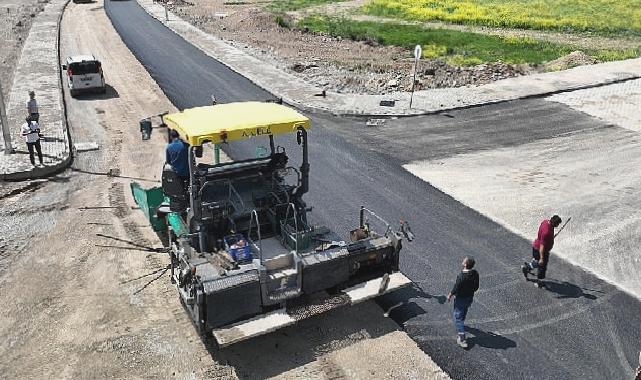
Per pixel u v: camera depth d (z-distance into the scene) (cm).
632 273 1134
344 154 1733
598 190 1496
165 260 1163
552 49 3228
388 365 877
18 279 1102
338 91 2403
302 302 905
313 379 848
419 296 1054
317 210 1377
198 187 960
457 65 2838
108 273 1122
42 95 2309
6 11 4431
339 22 4050
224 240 950
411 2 4716
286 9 4697
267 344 924
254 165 1030
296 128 976
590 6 4622
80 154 1759
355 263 935
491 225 1318
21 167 1583
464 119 2059
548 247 1056
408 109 2131
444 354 903
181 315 994
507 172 1605
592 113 2092
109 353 902
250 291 860
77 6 4778
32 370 868
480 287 1085
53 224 1321
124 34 3619
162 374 859
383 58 3008
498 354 905
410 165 1656
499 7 4534
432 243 1238
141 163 1695
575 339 943
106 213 1377
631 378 858
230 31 3791
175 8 4700
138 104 2256
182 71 2736
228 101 2262
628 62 2808
